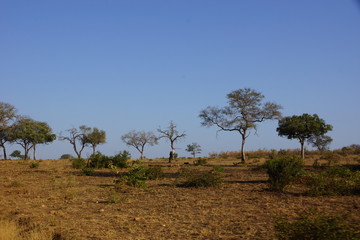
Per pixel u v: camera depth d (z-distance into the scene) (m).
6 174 24.08
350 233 6.27
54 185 16.98
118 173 24.42
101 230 8.60
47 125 67.75
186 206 11.38
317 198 12.17
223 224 8.83
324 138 59.19
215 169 24.19
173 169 27.62
